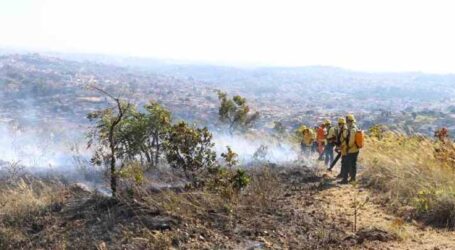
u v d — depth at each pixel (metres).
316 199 9.22
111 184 8.10
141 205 7.47
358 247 6.61
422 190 8.79
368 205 8.91
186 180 8.98
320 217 7.90
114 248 6.36
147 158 9.38
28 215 7.62
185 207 7.45
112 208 7.57
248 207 7.93
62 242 6.61
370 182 10.72
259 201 8.19
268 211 7.96
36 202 8.12
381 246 6.66
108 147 9.27
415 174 9.92
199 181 8.63
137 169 8.23
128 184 8.18
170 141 9.11
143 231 6.69
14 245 6.68
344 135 11.22
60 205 8.05
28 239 6.80
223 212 7.57
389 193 9.41
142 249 6.31
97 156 9.29
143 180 8.23
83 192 8.91
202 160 9.20
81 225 7.14
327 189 10.30
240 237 6.80
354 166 11.20
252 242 6.65
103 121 8.98
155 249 6.31
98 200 8.02
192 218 7.16
